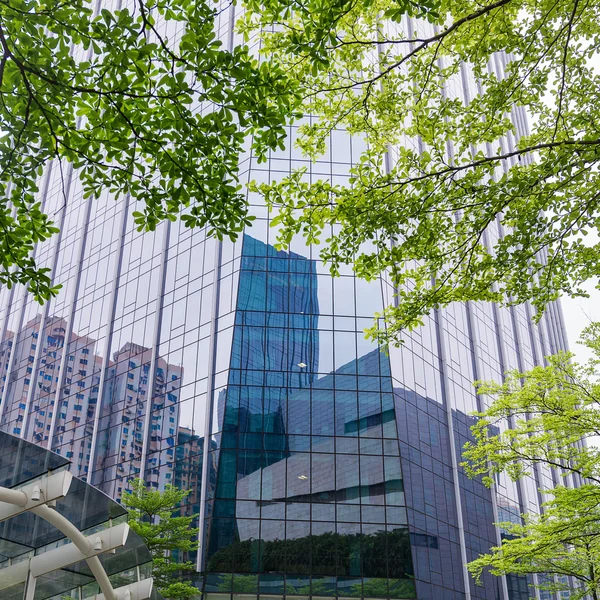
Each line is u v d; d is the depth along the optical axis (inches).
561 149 416.5
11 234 349.7
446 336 1761.8
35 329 2288.4
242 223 357.4
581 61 443.8
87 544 466.3
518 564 834.8
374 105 480.1
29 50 293.9
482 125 463.8
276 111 342.6
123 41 308.3
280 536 1293.1
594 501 667.4
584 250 448.1
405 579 1285.7
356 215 441.1
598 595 864.3
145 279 1825.8
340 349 1421.0
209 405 1429.6
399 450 1360.7
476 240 457.4
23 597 484.1
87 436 1814.7
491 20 446.0
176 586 1114.7
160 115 337.4
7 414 2245.3
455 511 1523.1
